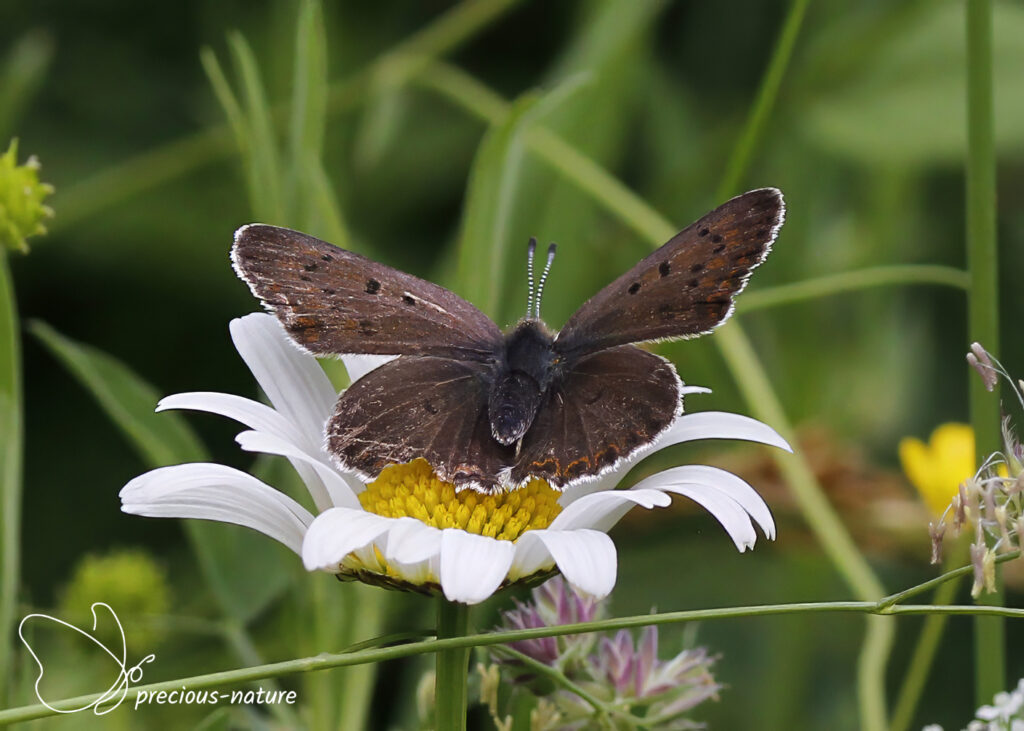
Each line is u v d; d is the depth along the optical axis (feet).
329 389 0.87
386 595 0.92
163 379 1.14
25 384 1.14
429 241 1.18
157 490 0.83
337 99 1.05
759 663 1.06
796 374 1.07
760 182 1.08
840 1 1.12
